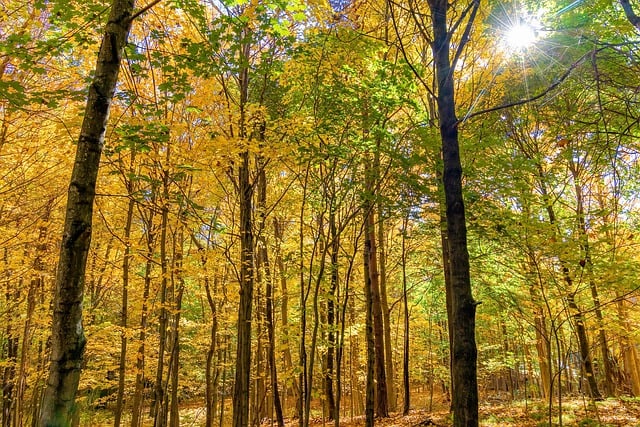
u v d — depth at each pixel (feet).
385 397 38.73
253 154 24.71
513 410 34.78
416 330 64.49
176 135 21.68
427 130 23.40
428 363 68.85
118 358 36.19
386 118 23.08
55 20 14.92
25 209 24.99
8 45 13.60
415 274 46.60
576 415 30.14
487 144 23.75
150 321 28.71
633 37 16.40
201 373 60.13
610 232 25.13
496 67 29.25
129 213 26.73
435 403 67.72
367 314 29.53
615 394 42.98
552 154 29.73
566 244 21.84
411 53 31.40
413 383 103.24
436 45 12.23
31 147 21.89
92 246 29.04
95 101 9.59
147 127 14.71
